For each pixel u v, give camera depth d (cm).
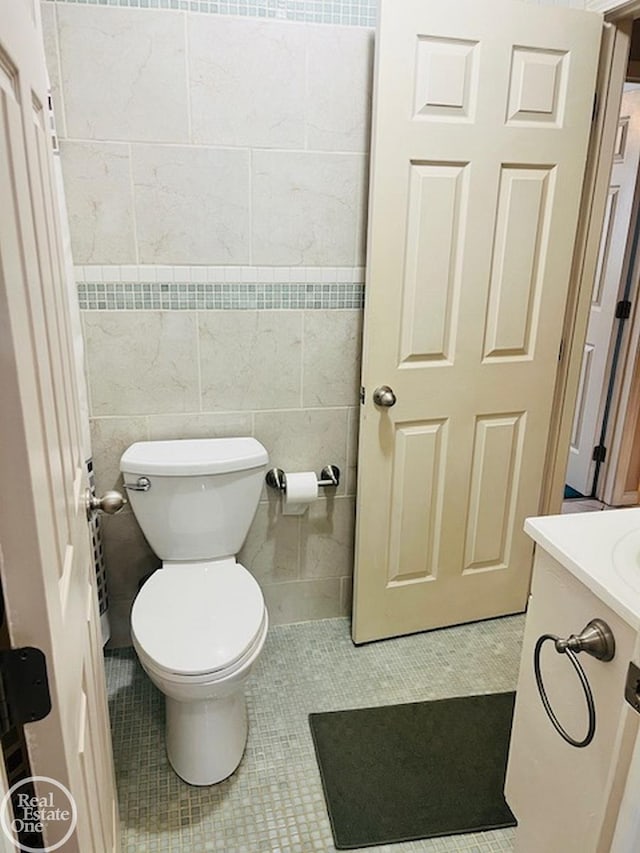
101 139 164
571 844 108
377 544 201
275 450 202
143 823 147
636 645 66
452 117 168
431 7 157
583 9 182
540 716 117
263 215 179
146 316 179
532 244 187
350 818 148
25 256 63
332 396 200
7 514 54
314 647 210
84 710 86
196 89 164
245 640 147
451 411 195
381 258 174
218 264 180
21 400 53
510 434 205
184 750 155
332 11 166
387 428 189
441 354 189
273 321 188
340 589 222
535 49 169
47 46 154
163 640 146
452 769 162
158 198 171
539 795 119
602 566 98
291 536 212
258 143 172
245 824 147
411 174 170
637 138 283
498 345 194
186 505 176
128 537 198
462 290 184
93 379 182
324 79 171
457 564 213
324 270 187
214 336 186
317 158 177
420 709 182
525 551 221
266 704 183
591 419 326
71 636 76
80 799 73
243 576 174
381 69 158
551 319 197
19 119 65
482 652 208
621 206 295
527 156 177
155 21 157
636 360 300
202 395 190
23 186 65
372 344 180
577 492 340
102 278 174
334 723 177
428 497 202
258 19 162
